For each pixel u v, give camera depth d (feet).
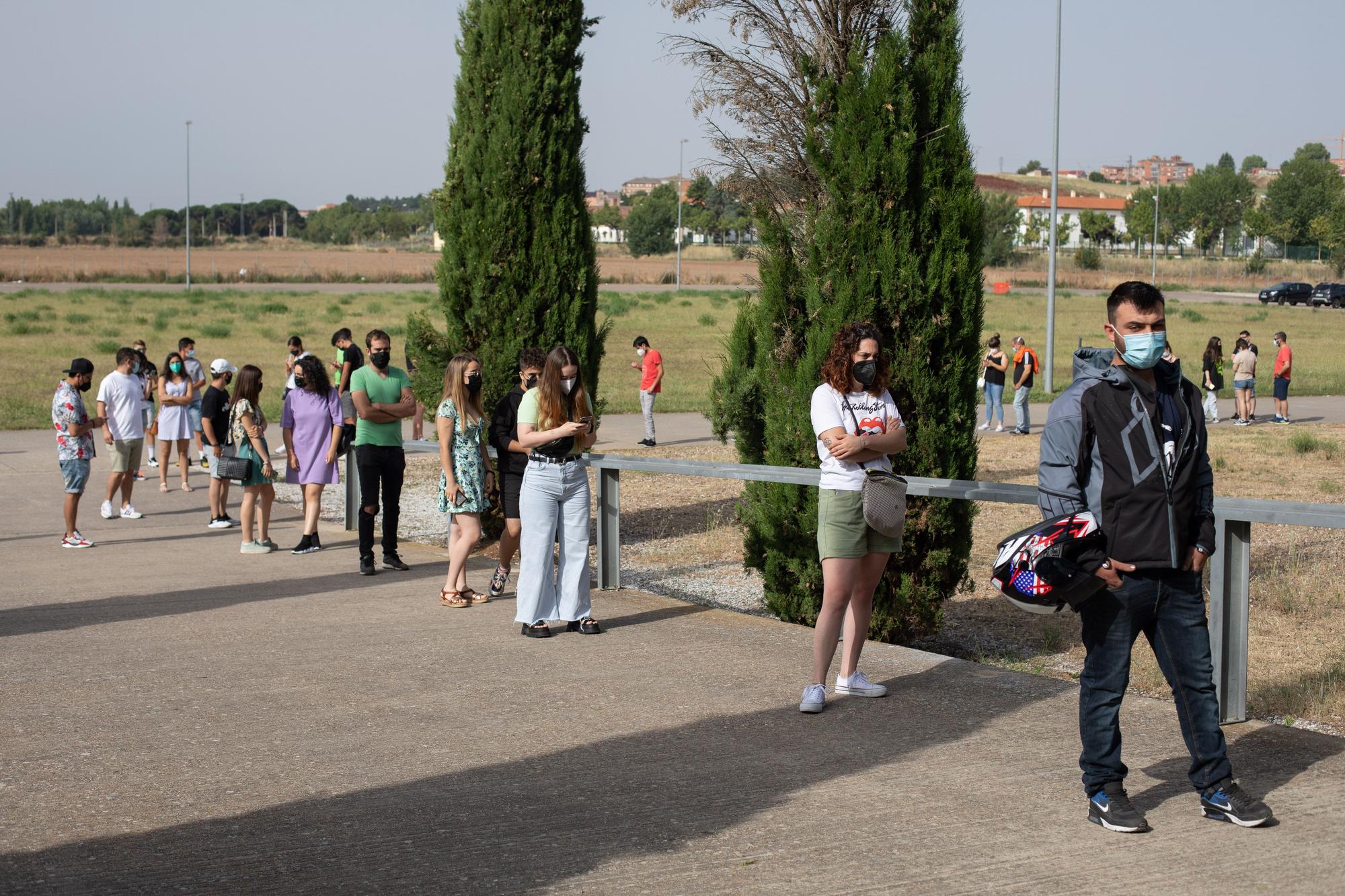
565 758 15.81
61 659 21.04
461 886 11.96
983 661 24.47
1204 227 469.16
